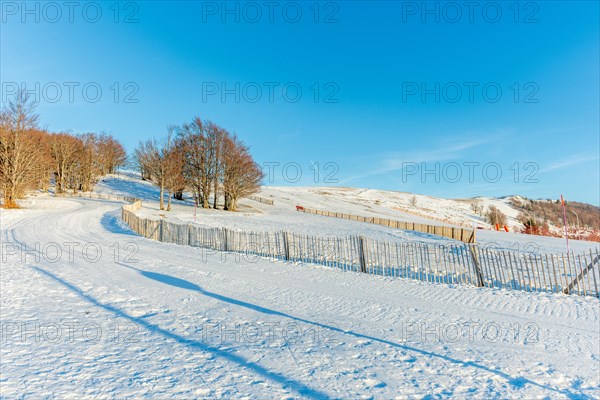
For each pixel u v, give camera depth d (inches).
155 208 1905.8
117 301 353.7
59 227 1092.5
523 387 190.4
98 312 315.6
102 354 221.5
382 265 564.4
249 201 2933.1
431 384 190.7
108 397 169.2
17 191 1670.8
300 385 186.1
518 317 319.6
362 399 173.5
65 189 2709.2
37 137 2218.3
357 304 357.4
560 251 864.9
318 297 382.9
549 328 290.0
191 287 416.5
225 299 367.9
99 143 3238.2
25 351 222.5
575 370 212.8
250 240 700.7
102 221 1272.1
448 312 333.7
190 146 2219.5
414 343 253.0
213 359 217.5
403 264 590.2
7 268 515.2
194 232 797.9
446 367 212.8
